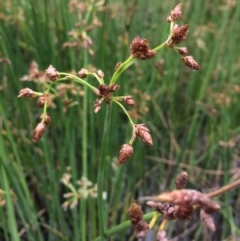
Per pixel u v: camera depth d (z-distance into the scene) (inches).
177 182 2.9
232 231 6.9
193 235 7.8
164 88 8.7
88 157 7.4
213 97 8.8
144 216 3.3
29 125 7.4
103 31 6.8
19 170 6.2
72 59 7.0
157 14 9.4
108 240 7.1
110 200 7.1
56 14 8.0
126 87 7.5
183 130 9.4
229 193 7.5
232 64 9.1
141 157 7.8
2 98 6.8
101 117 6.6
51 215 6.9
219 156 8.6
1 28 6.9
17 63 7.4
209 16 10.6
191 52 9.6
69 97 7.2
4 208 7.0
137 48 3.1
